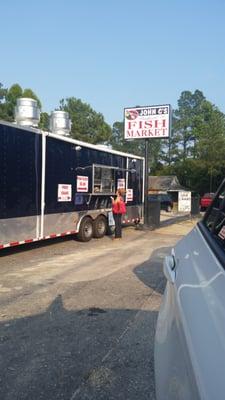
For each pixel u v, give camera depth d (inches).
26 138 412.2
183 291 82.1
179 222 864.3
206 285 73.1
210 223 107.0
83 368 167.0
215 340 57.8
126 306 251.0
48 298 268.2
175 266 101.0
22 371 164.4
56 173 463.5
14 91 1754.4
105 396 145.8
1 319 226.5
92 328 212.2
